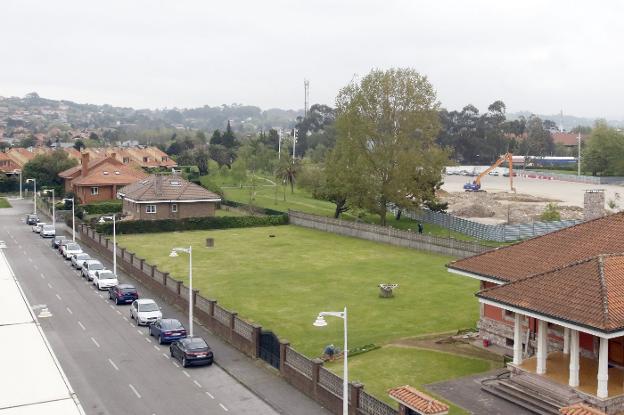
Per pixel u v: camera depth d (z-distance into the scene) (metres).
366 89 80.69
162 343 40.03
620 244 34.41
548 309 29.28
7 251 74.19
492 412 28.86
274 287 53.66
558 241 37.62
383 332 41.12
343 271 59.66
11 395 16.47
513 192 126.75
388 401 30.19
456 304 47.53
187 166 157.12
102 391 32.44
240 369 35.75
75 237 83.12
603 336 26.47
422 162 79.69
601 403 27.56
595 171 168.75
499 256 38.59
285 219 92.94
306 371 32.38
